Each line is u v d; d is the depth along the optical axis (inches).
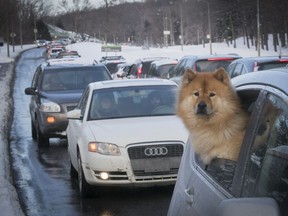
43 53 4013.3
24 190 393.1
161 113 389.4
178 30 5433.1
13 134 711.1
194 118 184.1
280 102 120.6
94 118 387.9
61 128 571.2
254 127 132.4
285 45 3683.6
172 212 167.8
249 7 3747.5
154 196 352.5
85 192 355.9
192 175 163.0
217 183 140.6
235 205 99.3
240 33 4916.3
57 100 574.2
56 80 631.8
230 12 4323.3
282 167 111.5
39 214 326.0
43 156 536.4
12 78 1915.6
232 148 161.9
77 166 385.1
